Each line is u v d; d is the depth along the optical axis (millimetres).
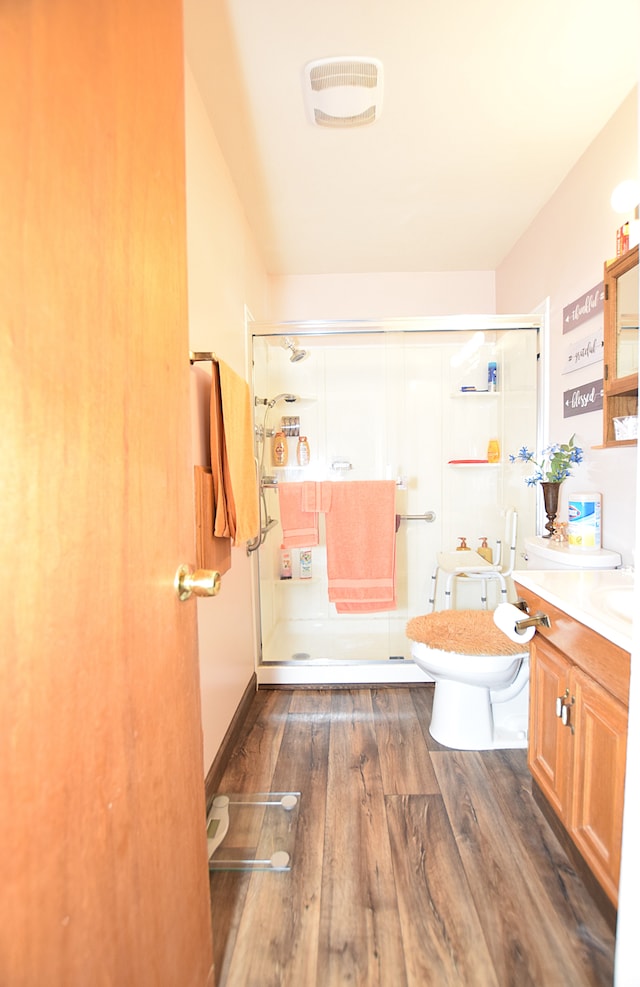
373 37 1234
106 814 505
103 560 504
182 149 750
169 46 691
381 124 1566
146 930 596
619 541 1521
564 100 1472
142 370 599
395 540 2287
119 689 536
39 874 397
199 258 1457
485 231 2311
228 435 1441
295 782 1558
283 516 2297
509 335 2396
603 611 1058
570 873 1186
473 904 1104
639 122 705
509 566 2527
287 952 1005
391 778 1569
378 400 2697
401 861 1229
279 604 2723
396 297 2787
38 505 399
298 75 1361
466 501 2803
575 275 1806
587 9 1160
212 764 1513
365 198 2016
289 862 1232
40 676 401
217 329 1658
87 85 465
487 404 2732
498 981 936
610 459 1568
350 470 2701
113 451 525
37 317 395
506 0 1135
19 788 374
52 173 412
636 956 764
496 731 1805
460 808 1420
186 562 762
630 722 760
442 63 1320
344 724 1937
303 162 1767
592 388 1679
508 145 1685
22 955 374
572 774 1124
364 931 1045
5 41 357
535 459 2166
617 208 1346
